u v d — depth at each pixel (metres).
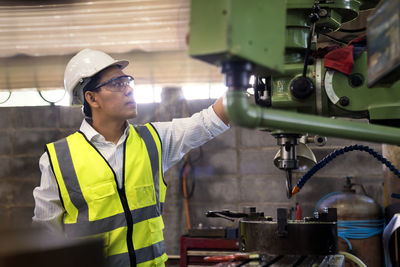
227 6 0.82
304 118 0.99
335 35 2.21
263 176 3.52
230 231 2.88
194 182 3.61
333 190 3.36
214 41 0.84
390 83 1.03
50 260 0.49
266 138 3.53
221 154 3.59
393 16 0.87
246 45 0.86
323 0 1.44
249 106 0.94
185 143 1.87
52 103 3.75
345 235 2.85
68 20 3.38
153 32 3.40
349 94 1.31
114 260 1.70
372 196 3.29
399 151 2.53
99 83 1.80
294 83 1.32
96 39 3.49
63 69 3.65
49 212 1.77
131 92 1.82
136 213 1.74
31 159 3.75
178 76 3.60
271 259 1.42
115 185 1.75
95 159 1.76
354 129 1.01
